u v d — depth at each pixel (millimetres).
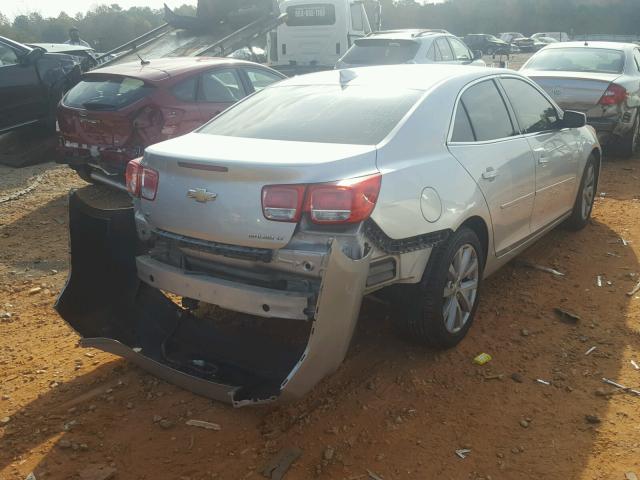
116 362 3789
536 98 5008
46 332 4207
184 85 6773
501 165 4090
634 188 7707
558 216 5258
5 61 9398
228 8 12375
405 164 3326
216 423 3191
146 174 3410
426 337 3664
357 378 3564
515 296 4625
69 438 3076
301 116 3717
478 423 3166
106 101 6590
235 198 3023
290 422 3186
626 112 8680
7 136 10734
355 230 2932
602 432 3078
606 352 3820
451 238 3617
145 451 2984
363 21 15273
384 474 2814
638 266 5160
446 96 3846
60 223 6641
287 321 4168
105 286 3797
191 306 3777
